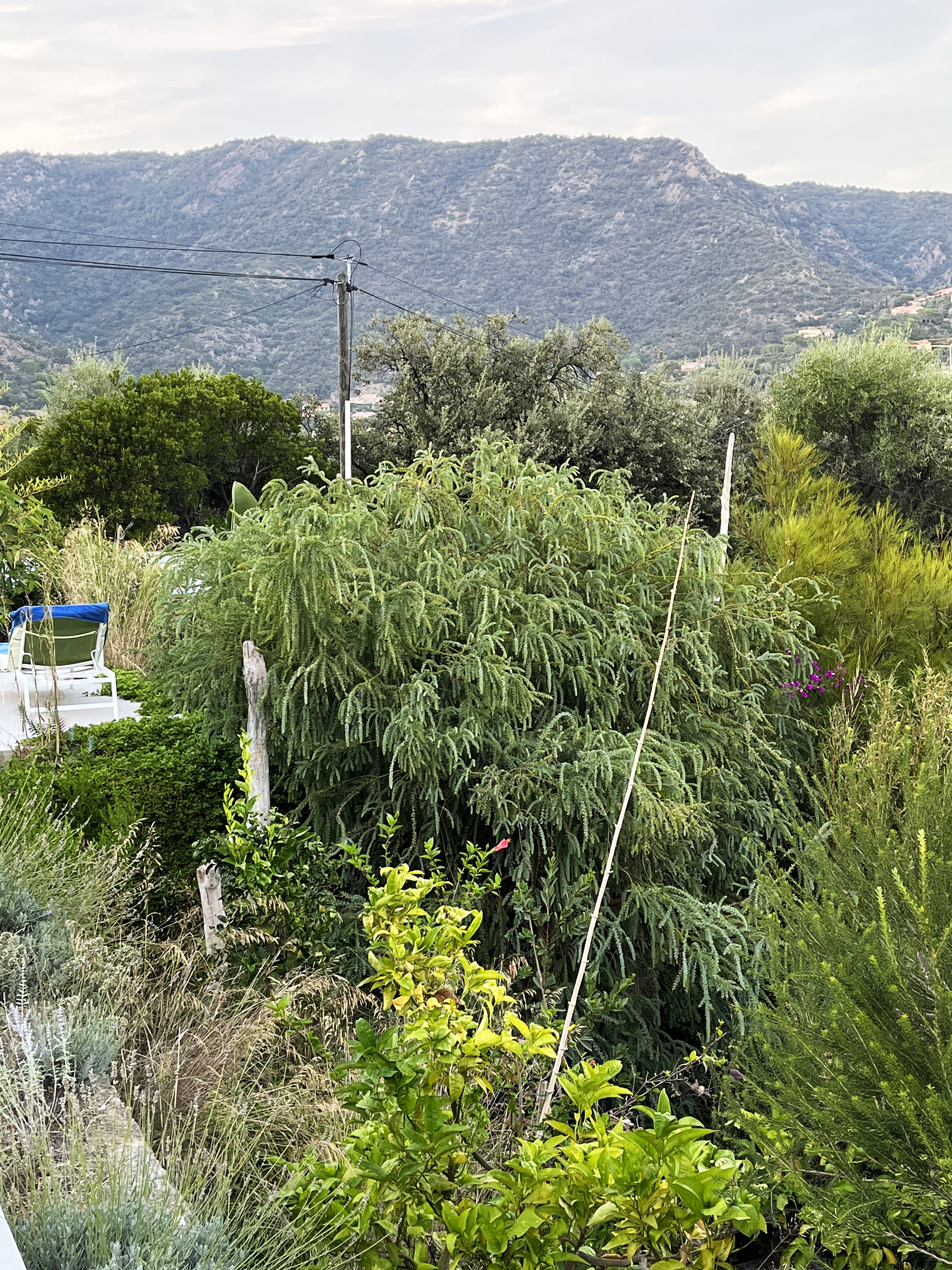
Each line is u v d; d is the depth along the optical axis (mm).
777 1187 2336
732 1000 4176
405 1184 1833
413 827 4398
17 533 7828
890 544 7059
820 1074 2229
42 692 6191
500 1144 2434
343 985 3311
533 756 4391
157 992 3215
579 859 4324
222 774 4648
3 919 3311
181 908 4055
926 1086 2035
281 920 3541
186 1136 2518
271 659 4539
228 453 18203
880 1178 2012
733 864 4848
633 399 17688
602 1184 1689
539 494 5156
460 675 4398
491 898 4461
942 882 2248
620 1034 4363
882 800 2645
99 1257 1833
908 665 6180
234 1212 2209
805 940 2482
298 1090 2736
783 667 5492
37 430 18375
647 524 5508
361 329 19031
